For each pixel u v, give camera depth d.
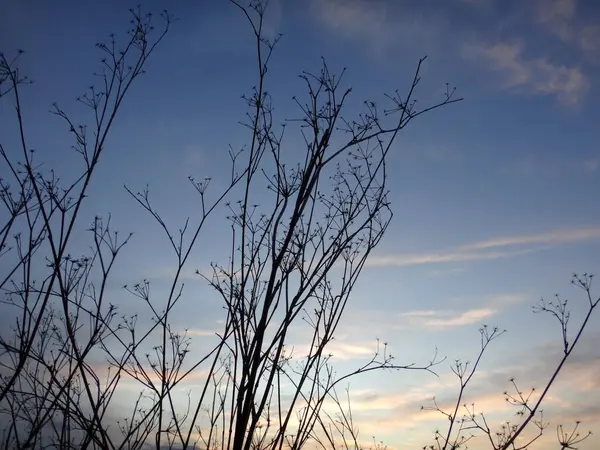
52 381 6.16
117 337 6.73
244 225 6.91
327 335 7.18
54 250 6.30
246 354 6.34
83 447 5.93
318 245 7.16
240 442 5.86
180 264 7.18
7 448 5.94
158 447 6.20
